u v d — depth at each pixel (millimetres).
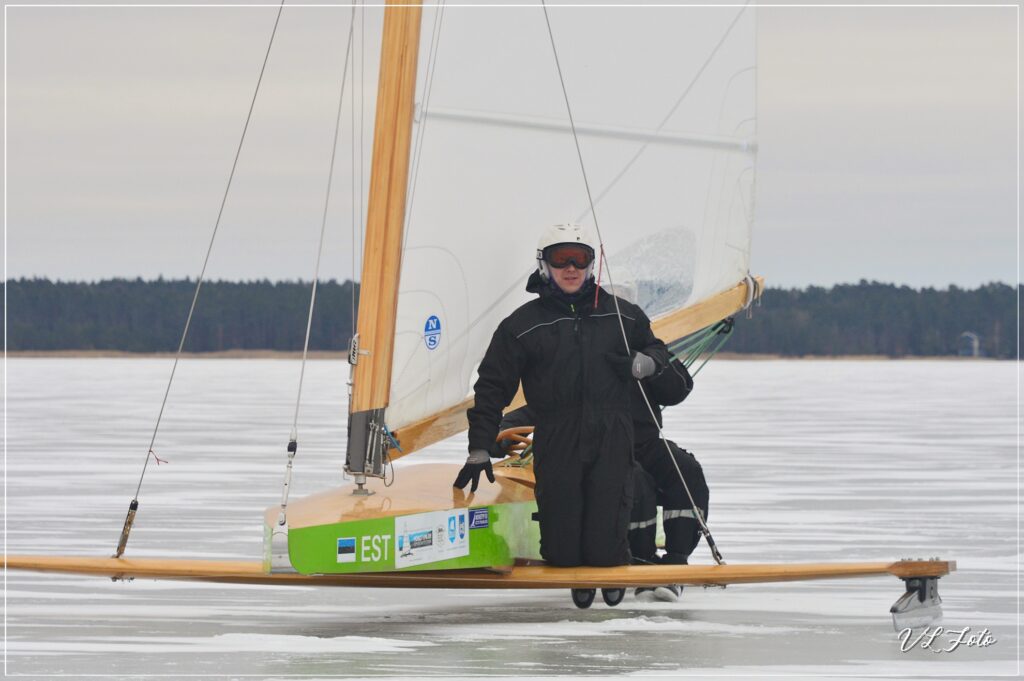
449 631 19844
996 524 32625
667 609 21859
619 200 23234
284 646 18625
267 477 43812
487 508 20031
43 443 58344
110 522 32656
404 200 19719
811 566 19469
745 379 163500
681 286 24406
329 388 129000
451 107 20312
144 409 87750
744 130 25031
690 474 21703
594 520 19922
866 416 81625
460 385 20812
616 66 23031
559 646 18641
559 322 20016
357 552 18578
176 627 20172
